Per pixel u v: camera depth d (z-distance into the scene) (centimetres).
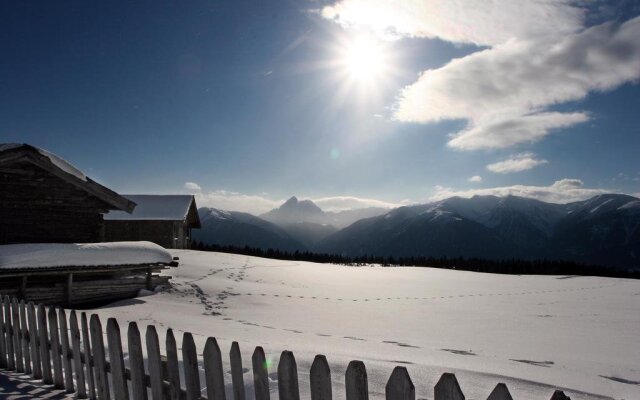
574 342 1180
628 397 658
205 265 2819
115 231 4753
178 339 824
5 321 684
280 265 3581
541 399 588
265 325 1267
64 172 1612
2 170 1523
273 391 522
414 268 4478
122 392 489
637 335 1292
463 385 618
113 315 1256
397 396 303
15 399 540
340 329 1295
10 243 1523
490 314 1703
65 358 564
